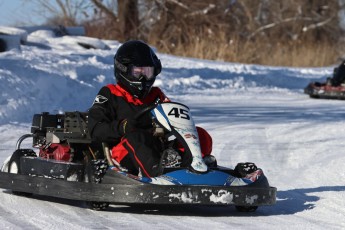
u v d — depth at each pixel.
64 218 14.46
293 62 99.06
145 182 14.56
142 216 14.95
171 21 93.06
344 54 111.38
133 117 16.42
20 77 34.72
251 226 14.09
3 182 17.23
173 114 15.84
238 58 89.00
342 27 119.38
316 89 50.66
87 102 37.44
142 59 16.84
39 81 35.28
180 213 15.54
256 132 30.98
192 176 14.84
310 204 16.94
